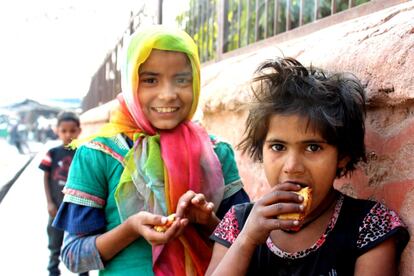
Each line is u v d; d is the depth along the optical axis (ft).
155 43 5.82
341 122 4.24
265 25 10.25
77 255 5.84
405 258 4.40
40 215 27.35
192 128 6.25
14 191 34.91
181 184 5.81
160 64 5.90
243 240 4.29
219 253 4.79
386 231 4.18
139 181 5.76
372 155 5.01
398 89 4.43
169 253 5.83
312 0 9.71
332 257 4.26
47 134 122.01
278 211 4.09
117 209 5.89
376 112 4.97
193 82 6.19
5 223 25.29
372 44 5.08
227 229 4.84
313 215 4.43
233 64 10.86
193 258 5.85
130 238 5.63
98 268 5.80
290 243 4.42
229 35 12.71
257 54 9.68
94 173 5.84
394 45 4.63
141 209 5.83
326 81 4.41
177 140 6.00
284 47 8.31
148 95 5.94
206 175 6.03
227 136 10.14
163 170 5.85
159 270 5.77
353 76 4.83
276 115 4.32
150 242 5.36
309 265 4.32
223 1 12.71
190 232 5.89
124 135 6.05
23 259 18.97
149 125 6.02
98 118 31.35
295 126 4.23
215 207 6.08
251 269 4.53
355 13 7.07
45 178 15.69
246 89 8.43
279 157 4.39
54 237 15.65
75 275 16.21
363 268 4.17
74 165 5.93
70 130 17.44
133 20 23.30
